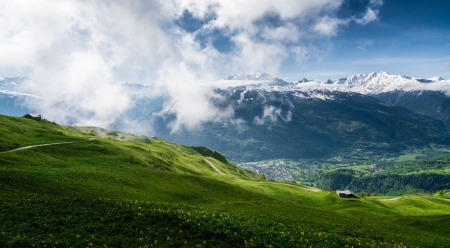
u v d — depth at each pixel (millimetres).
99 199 48281
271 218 54844
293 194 141500
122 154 127375
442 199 176500
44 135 126562
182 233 35562
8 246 28062
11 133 111938
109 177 80875
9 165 72750
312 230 48438
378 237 50188
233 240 35469
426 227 71000
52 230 33438
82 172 79875
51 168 79000
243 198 92062
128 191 71375
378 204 137750
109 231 34375
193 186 95125
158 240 32969
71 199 47156
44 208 40938
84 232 33375
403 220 79250
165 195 78375
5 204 40906
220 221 41812
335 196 134500
